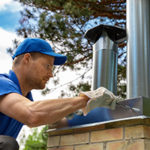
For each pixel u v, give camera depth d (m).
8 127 1.25
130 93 2.04
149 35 2.22
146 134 1.62
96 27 2.36
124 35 2.34
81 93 1.31
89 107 1.41
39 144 8.11
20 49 1.37
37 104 1.17
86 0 4.52
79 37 4.73
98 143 1.85
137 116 1.64
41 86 1.38
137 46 2.15
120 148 1.71
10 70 1.34
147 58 2.13
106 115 1.81
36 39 1.38
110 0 4.60
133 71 2.09
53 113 1.17
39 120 1.15
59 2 4.55
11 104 1.15
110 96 1.42
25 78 1.34
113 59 2.29
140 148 1.59
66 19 4.45
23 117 1.15
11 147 1.16
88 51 4.99
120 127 1.75
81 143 1.98
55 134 2.23
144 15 2.25
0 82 1.19
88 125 1.91
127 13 2.34
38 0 4.70
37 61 1.35
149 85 2.05
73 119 2.05
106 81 2.19
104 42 2.29
